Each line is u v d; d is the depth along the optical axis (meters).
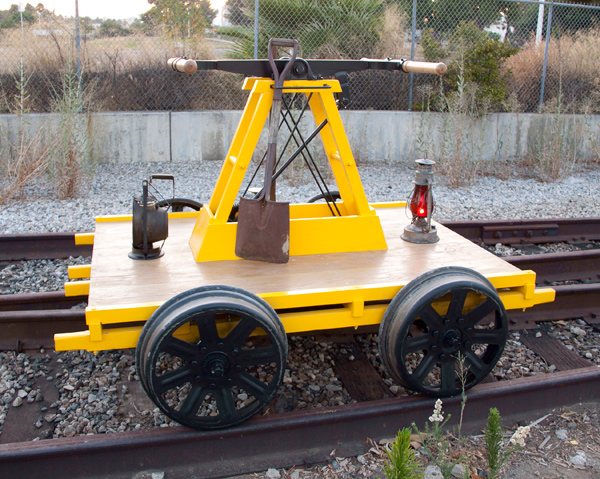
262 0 10.33
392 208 4.61
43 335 3.80
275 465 2.79
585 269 5.27
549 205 7.54
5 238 5.25
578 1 12.83
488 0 11.47
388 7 11.21
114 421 3.08
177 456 2.73
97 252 3.43
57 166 7.43
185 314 2.52
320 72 3.41
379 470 2.77
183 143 9.70
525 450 2.93
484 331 3.00
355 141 10.18
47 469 2.60
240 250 3.21
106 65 10.27
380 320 3.07
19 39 9.95
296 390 3.40
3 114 8.83
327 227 3.43
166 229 3.33
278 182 8.34
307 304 2.86
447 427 3.05
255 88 3.14
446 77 10.29
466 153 9.42
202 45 10.72
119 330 2.73
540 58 11.55
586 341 4.10
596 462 2.84
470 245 3.70
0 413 3.12
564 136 9.81
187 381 2.66
